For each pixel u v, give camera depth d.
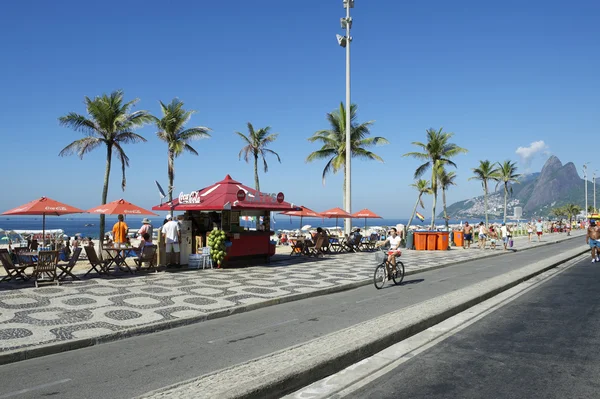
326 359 5.34
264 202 17.14
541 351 6.18
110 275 13.26
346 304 9.90
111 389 4.71
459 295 10.11
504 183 64.06
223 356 5.93
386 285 13.00
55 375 5.18
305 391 4.79
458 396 4.58
